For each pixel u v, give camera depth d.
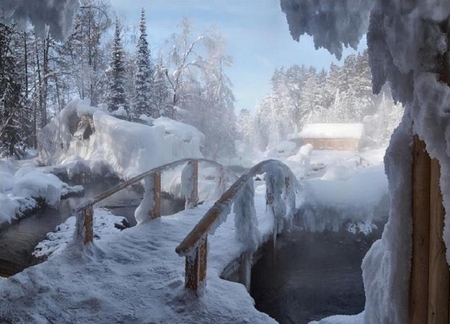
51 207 14.86
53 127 24.77
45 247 9.99
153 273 4.44
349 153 26.25
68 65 22.66
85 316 3.54
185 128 22.58
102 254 4.93
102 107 23.81
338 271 7.17
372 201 7.77
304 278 7.03
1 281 4.01
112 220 12.15
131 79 27.55
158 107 27.45
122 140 20.05
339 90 29.89
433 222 1.73
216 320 3.49
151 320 3.47
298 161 22.94
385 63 1.80
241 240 5.55
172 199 16.66
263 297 6.48
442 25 1.60
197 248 3.79
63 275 4.28
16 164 23.16
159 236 5.76
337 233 7.79
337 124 28.83
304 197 8.05
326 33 2.14
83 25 20.58
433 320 1.73
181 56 27.17
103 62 24.89
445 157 1.46
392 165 1.92
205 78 27.16
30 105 23.91
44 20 2.86
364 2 2.03
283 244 7.45
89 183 20.28
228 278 5.02
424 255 1.81
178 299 3.80
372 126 27.30
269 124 30.30
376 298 2.36
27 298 3.75
